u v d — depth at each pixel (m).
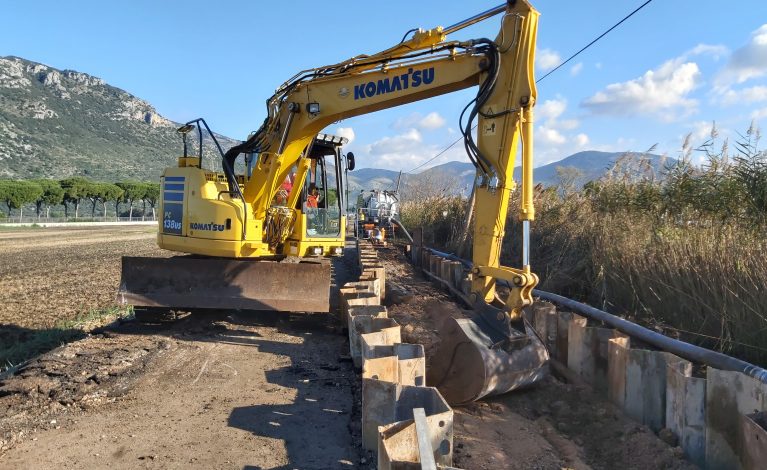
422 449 3.28
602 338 5.86
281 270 8.78
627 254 8.45
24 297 12.45
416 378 5.21
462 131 6.29
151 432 4.93
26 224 52.25
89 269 17.86
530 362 5.76
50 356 7.12
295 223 9.80
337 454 4.53
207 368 6.76
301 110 8.55
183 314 9.64
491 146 6.06
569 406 5.57
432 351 7.27
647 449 4.50
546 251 11.17
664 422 4.82
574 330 6.28
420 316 9.42
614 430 4.96
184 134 10.00
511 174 6.00
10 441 4.75
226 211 8.67
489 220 6.07
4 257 22.34
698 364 6.02
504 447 4.66
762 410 3.91
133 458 4.44
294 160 8.97
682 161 9.06
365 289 9.44
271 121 9.11
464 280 10.30
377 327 6.79
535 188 14.11
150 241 32.81
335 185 10.50
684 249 7.55
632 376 5.12
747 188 7.76
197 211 8.91
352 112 8.02
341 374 6.62
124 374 6.47
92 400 5.66
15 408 5.50
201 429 4.99
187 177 9.13
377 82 7.52
